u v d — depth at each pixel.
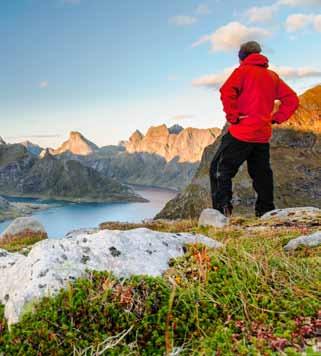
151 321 1.01
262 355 0.82
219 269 1.22
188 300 1.07
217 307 1.07
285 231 2.60
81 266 1.20
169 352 0.89
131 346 0.93
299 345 0.87
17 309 1.07
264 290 1.13
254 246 1.59
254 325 0.97
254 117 3.50
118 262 1.25
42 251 1.24
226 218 3.53
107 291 1.06
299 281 1.20
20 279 1.21
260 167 3.77
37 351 0.93
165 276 1.23
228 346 0.87
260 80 3.40
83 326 0.99
